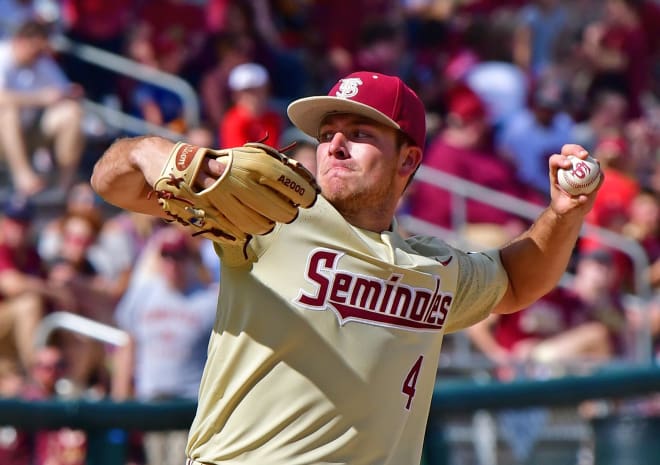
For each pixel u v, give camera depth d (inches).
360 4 1584.6
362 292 408.2
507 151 1375.5
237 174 352.2
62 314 952.9
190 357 932.0
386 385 412.8
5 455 733.9
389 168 426.9
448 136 1288.1
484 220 1259.8
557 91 1483.8
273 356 402.6
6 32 1355.8
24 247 999.0
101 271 1033.5
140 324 938.1
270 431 402.6
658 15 1784.0
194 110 1325.0
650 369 837.8
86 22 1339.8
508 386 792.9
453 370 1082.7
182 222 372.5
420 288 421.4
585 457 956.0
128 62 1330.0
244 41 1379.2
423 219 1250.6
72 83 1322.6
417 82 1560.0
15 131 1186.0
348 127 424.2
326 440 405.7
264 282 404.2
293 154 1056.8
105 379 976.3
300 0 1577.3
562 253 480.1
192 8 1389.0
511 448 992.9
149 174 372.5
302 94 1491.1
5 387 914.1
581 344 1100.5
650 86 1774.1
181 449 805.2
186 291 943.7
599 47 1658.5
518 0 1685.5
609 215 1290.6
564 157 468.4
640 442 887.1
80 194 1061.1
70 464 683.4
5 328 970.7
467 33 1619.1
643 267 1229.7
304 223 404.5
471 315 470.0
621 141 1371.8
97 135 1263.5
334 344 404.2
